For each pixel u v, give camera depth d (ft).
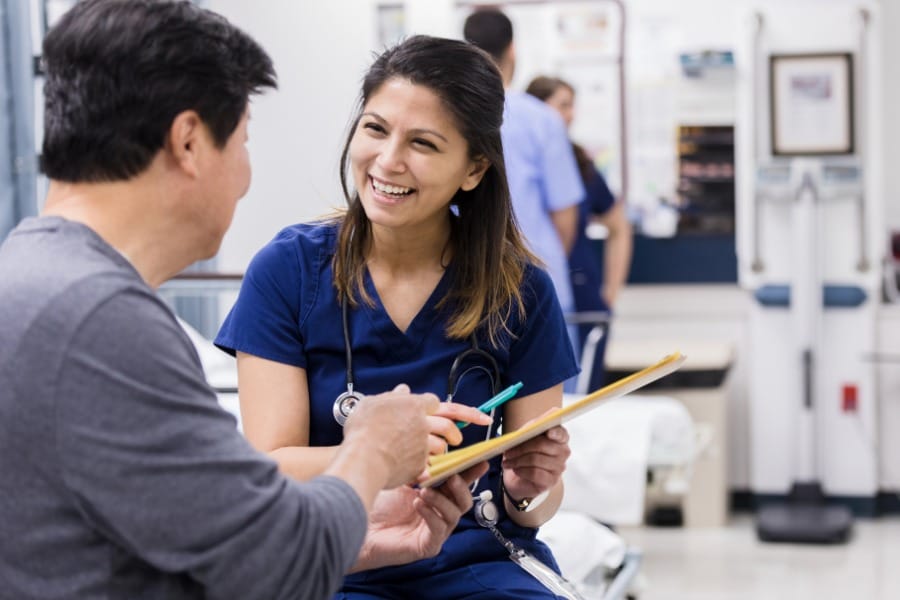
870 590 15.48
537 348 7.09
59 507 4.43
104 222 4.79
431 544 6.30
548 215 14.85
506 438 5.62
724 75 19.34
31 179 11.75
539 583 6.79
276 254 6.91
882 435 19.34
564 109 17.13
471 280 6.88
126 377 4.39
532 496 6.76
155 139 4.74
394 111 6.47
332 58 11.55
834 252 18.79
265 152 11.56
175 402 4.44
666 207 19.62
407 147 6.48
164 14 4.77
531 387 7.08
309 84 11.55
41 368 4.37
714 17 19.34
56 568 4.48
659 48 19.48
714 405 18.26
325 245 6.95
